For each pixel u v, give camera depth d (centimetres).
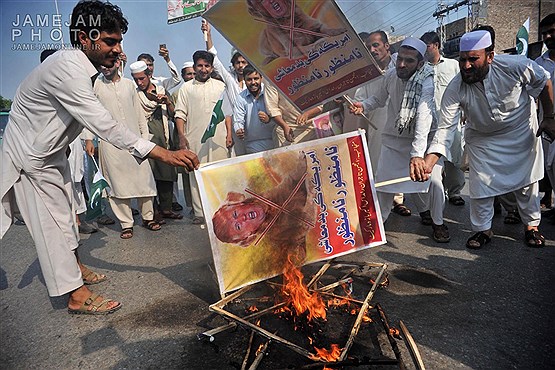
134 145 251
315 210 272
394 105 390
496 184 368
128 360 230
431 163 339
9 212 286
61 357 238
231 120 495
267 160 259
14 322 284
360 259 356
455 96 354
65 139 278
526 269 331
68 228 284
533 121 370
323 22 266
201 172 247
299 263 270
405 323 252
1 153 273
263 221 259
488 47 331
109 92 446
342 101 427
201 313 277
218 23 258
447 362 216
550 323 251
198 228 488
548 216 470
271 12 260
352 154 280
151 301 300
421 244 394
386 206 424
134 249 422
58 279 278
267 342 219
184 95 490
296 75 286
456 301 280
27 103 264
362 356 217
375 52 391
